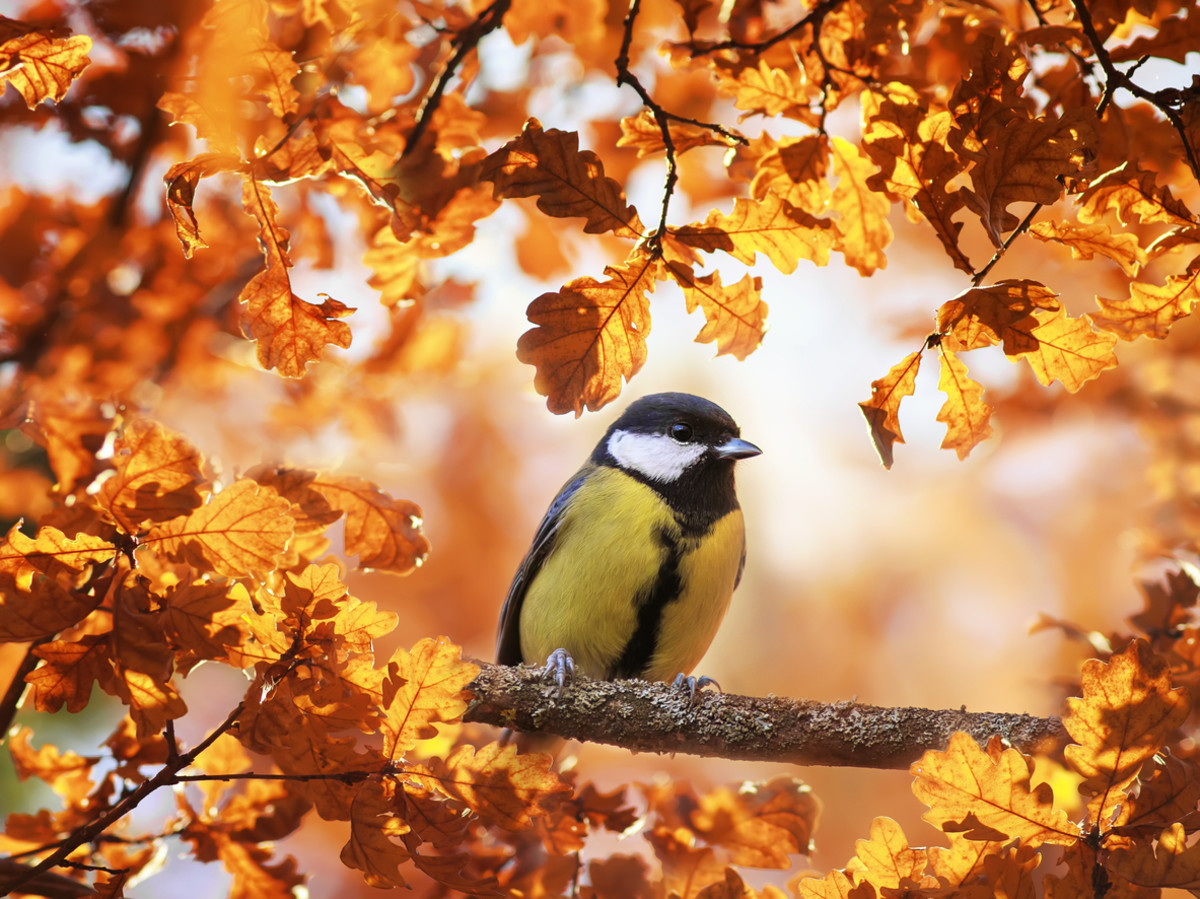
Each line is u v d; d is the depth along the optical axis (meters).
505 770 4.80
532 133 5.27
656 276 5.52
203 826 6.04
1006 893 4.53
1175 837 4.48
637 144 6.23
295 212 8.15
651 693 6.96
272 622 4.76
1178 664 6.17
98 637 4.71
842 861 11.84
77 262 7.52
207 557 4.80
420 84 6.57
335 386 8.66
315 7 6.17
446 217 6.71
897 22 5.90
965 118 4.86
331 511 6.36
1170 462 8.55
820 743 6.60
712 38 7.36
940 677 13.85
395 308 7.04
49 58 5.25
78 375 7.55
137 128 7.23
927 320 12.04
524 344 5.47
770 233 5.52
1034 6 5.67
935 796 4.66
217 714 12.23
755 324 5.73
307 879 6.12
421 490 12.41
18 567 4.64
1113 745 4.58
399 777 4.82
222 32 5.27
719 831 6.72
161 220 7.88
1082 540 12.74
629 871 6.43
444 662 4.73
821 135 6.12
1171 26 5.54
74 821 5.93
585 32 7.05
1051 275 9.02
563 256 8.54
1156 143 5.77
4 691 6.54
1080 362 5.06
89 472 6.70
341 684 4.72
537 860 6.39
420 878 9.94
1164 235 4.96
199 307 8.03
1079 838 4.59
